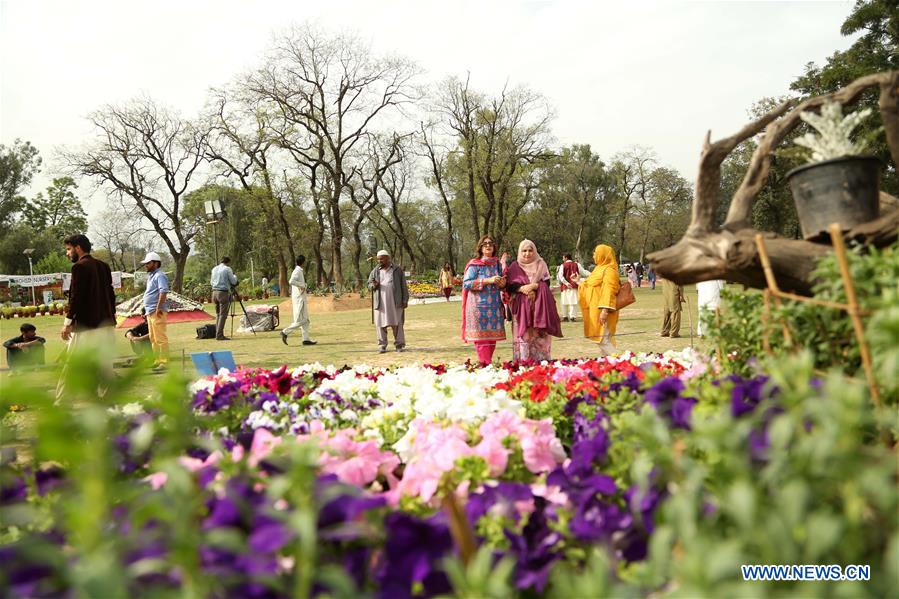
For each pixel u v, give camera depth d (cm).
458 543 136
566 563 150
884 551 115
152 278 970
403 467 264
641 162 6294
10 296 5831
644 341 1094
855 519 108
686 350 532
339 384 444
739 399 161
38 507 188
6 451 196
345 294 2894
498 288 779
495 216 5075
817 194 226
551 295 718
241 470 147
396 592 128
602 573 96
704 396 173
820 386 158
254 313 1747
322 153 3903
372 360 1019
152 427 146
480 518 175
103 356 117
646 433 146
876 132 230
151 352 129
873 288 172
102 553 103
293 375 515
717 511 122
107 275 695
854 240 218
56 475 192
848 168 223
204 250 6147
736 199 246
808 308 190
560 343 1091
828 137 231
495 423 246
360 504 128
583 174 6412
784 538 99
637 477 136
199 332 1535
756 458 127
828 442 112
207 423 174
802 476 113
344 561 132
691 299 1741
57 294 6166
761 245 204
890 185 2431
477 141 4438
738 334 238
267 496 133
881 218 218
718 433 124
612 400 267
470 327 775
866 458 122
